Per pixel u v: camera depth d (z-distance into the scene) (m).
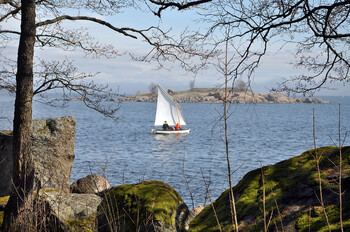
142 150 57.12
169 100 85.44
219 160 45.28
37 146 14.92
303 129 99.31
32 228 8.27
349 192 4.26
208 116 162.88
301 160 5.34
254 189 5.21
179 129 85.31
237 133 84.50
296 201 4.59
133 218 6.62
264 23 8.57
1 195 13.41
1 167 13.57
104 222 7.04
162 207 6.63
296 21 8.25
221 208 5.33
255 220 4.63
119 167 37.66
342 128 103.19
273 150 56.56
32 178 9.95
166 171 36.28
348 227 3.74
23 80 10.13
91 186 15.42
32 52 10.23
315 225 4.07
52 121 15.45
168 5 10.84
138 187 7.36
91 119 139.62
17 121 10.06
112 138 74.69
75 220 9.10
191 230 5.14
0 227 9.47
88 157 45.97
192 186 23.28
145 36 13.62
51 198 10.09
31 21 10.20
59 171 15.12
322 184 4.57
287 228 4.24
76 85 13.62
